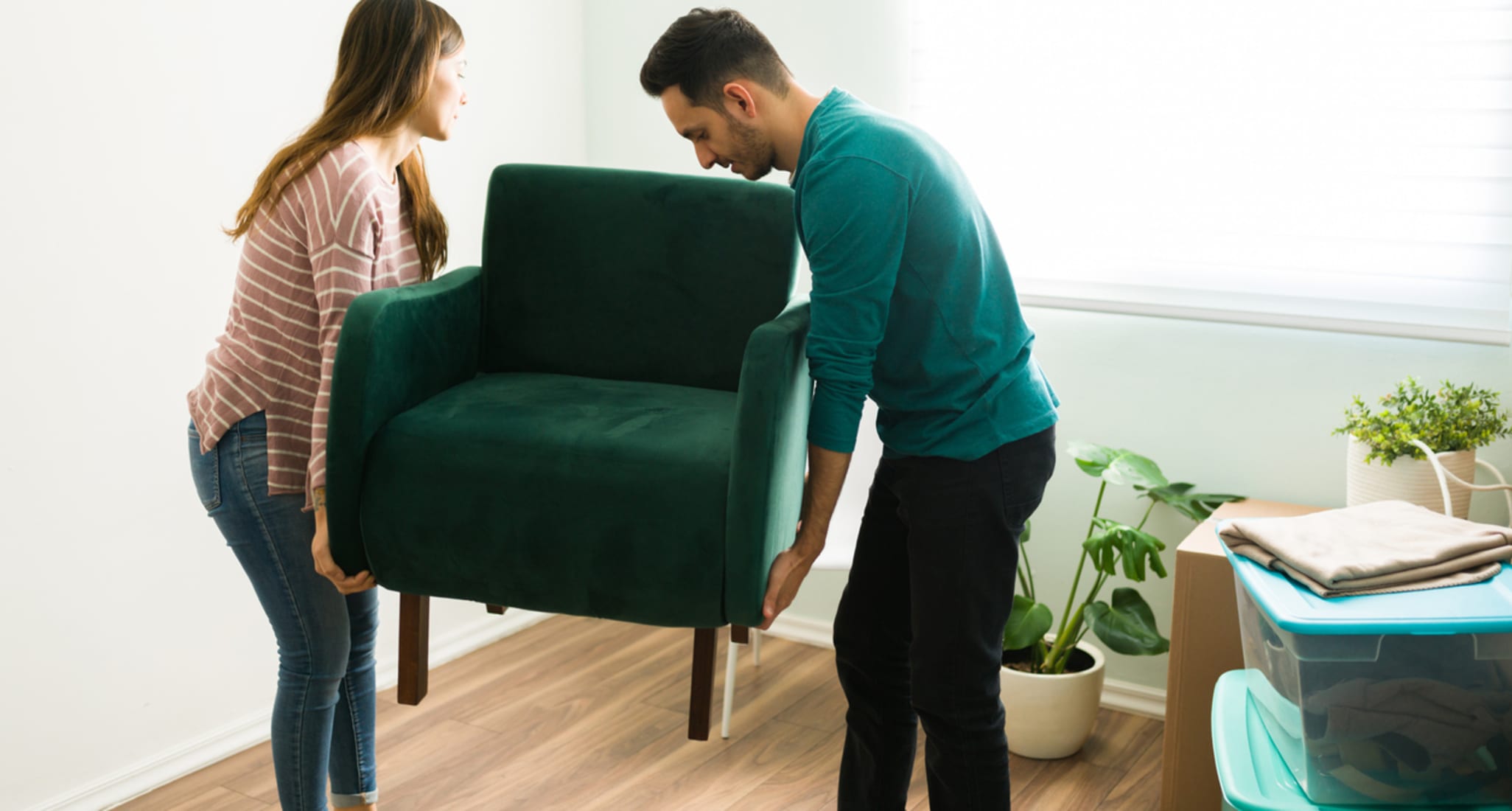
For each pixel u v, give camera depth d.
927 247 1.51
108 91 2.20
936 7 2.79
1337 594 1.47
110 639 2.32
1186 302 2.61
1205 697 2.21
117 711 2.35
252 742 2.61
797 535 1.62
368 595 1.97
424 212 1.93
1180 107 2.56
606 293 1.91
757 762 2.56
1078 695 2.50
